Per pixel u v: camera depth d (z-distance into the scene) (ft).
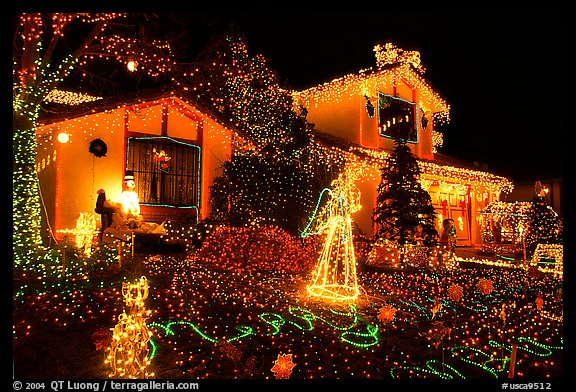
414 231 43.88
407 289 30.63
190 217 43.86
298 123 52.49
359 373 15.39
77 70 42.01
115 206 36.88
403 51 66.80
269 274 32.86
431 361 16.96
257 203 44.04
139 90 46.68
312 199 48.47
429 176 64.03
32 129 30.71
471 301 28.27
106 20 34.42
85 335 16.71
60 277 24.72
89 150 39.09
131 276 26.43
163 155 43.24
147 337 13.42
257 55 54.13
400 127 66.59
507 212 78.23
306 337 18.61
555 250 38.88
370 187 57.67
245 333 18.39
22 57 31.40
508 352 18.52
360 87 61.52
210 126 46.80
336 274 33.19
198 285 26.18
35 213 30.17
